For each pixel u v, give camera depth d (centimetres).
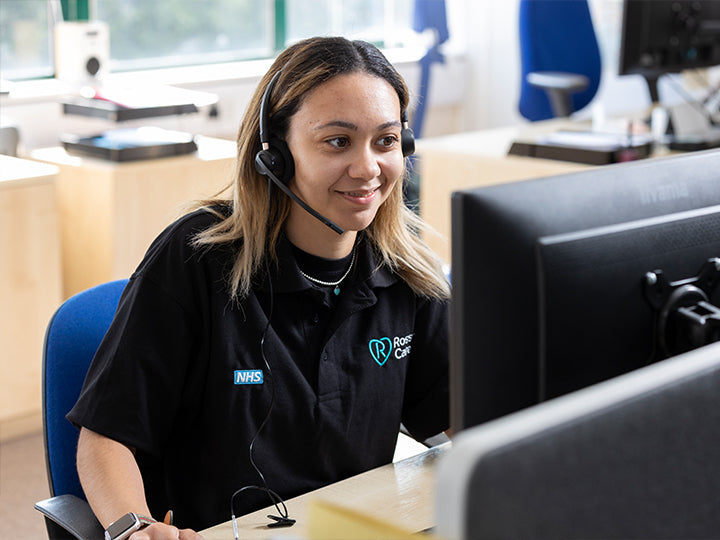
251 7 511
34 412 298
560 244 86
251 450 132
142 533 114
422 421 152
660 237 93
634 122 374
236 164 133
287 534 119
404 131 133
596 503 59
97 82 369
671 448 63
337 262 136
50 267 291
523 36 434
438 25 522
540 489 56
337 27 559
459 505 54
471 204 83
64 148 329
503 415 87
